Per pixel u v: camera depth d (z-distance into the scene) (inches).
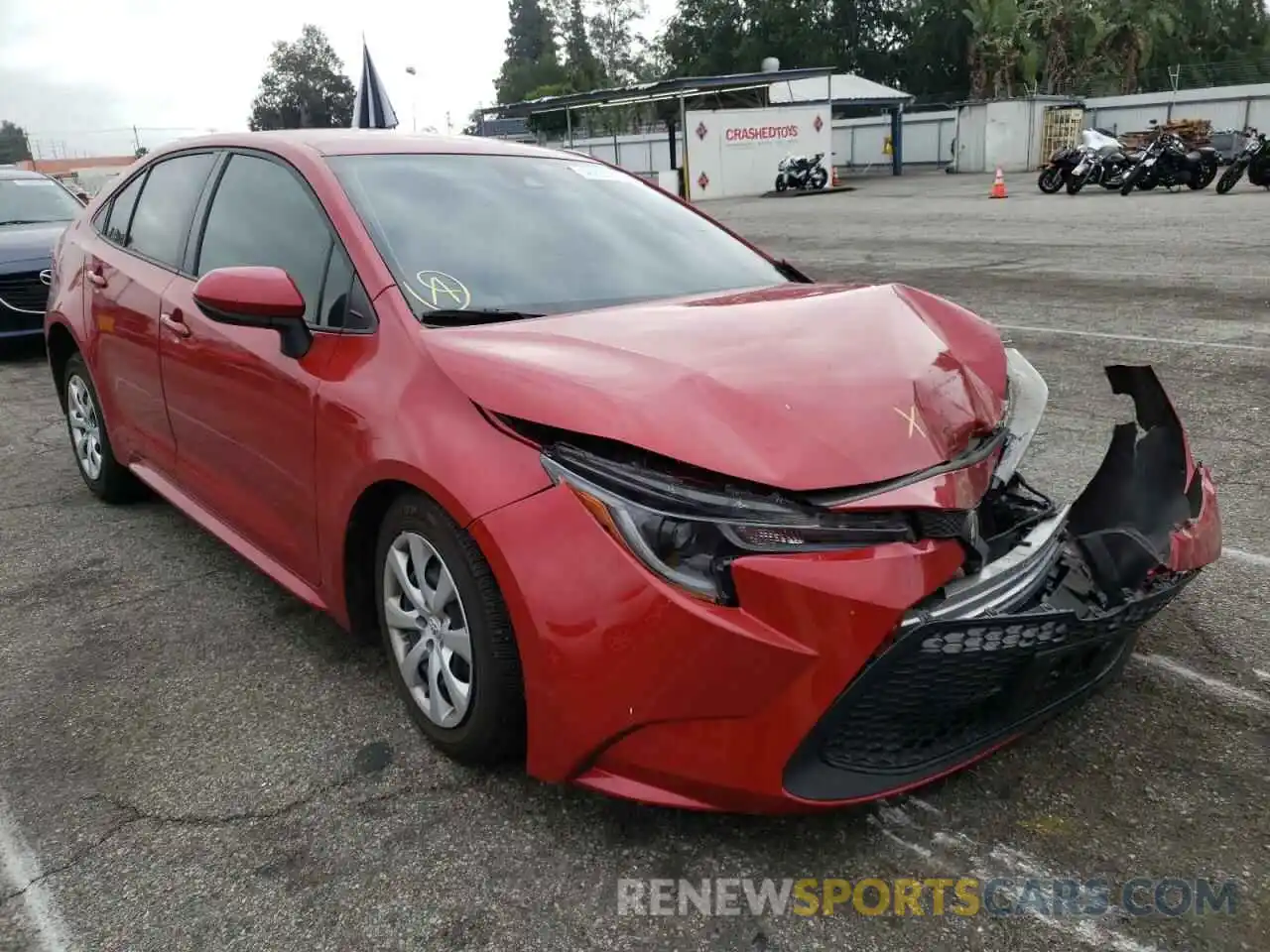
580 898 84.9
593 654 81.3
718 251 137.4
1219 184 745.0
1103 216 634.8
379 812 96.3
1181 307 326.6
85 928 83.4
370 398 100.7
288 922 83.4
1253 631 125.1
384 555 104.3
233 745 108.4
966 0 2062.0
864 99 1441.9
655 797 83.7
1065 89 1865.2
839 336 96.8
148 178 164.4
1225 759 100.7
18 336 314.3
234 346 123.3
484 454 88.7
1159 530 103.3
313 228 118.8
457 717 98.4
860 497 80.0
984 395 98.0
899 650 78.6
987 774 99.5
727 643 77.2
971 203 834.2
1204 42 2274.9
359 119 556.1
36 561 161.0
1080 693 98.3
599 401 84.7
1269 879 84.9
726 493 79.1
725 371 88.3
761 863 88.4
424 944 80.8
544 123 1804.9
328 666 124.9
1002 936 80.1
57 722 114.1
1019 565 90.0
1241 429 201.5
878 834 91.5
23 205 354.3
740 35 2319.1
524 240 122.0
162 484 156.8
